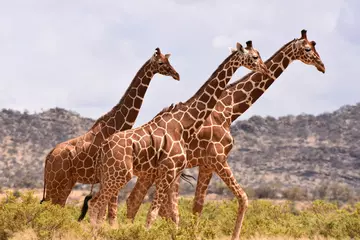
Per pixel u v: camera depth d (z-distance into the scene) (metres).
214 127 58.06
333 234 71.31
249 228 63.34
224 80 57.28
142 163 53.88
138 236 49.38
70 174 60.06
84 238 50.44
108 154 53.19
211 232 51.91
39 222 50.38
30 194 53.06
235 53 57.47
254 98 60.56
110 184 52.88
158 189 53.81
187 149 57.50
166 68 59.72
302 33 60.78
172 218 59.25
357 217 74.75
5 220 50.31
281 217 81.69
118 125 60.56
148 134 54.22
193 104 56.47
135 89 60.94
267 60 61.44
